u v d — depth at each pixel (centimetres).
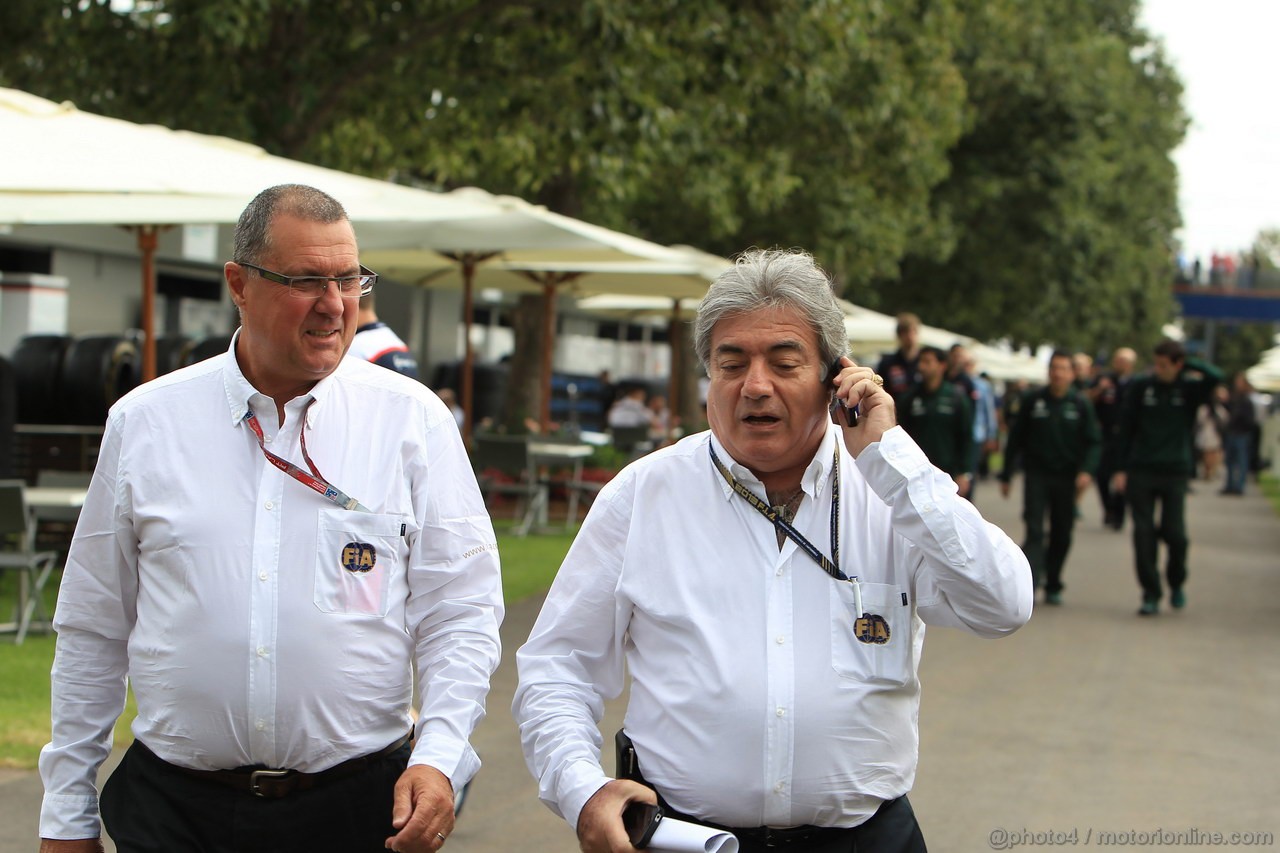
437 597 296
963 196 3212
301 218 280
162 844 285
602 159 1502
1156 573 1127
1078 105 3278
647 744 277
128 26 1377
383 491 288
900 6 2275
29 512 854
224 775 285
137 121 1437
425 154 1842
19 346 1275
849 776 269
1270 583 1396
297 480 283
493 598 301
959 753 661
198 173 713
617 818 258
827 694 267
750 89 1630
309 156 1527
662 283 1638
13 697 673
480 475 1501
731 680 267
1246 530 2075
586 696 287
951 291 3469
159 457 285
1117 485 1156
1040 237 3372
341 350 288
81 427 1244
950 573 261
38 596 835
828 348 272
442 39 1501
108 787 299
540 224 1105
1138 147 4141
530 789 582
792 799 268
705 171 1845
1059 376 1155
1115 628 1054
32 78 1445
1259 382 3297
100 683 298
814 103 1941
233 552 280
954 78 2548
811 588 271
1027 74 3166
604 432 2583
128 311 2070
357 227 1101
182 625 280
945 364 1122
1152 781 621
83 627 295
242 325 288
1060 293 3469
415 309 2764
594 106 1449
